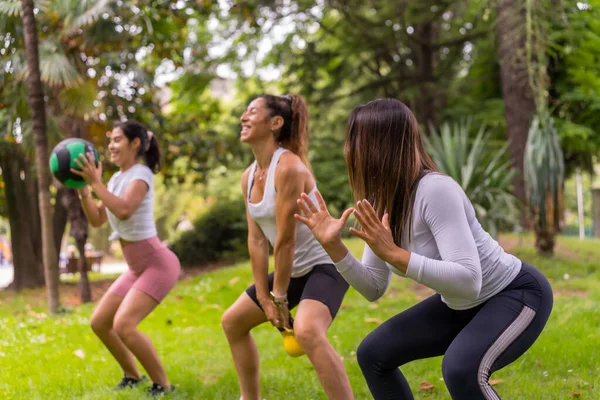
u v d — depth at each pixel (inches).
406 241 99.9
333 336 215.0
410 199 98.0
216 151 530.9
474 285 91.7
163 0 435.8
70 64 358.0
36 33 315.9
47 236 310.3
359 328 233.0
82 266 392.8
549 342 188.7
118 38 389.4
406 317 108.6
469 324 99.2
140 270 165.6
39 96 313.9
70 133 401.7
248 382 141.8
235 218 684.7
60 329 252.8
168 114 565.0
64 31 348.8
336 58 702.5
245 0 544.4
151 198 168.6
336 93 757.3
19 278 542.3
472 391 94.0
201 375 184.1
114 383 175.8
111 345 167.5
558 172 354.3
